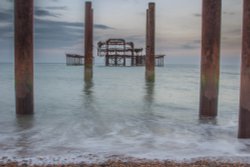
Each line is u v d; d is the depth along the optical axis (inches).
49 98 522.0
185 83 932.6
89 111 393.7
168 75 1508.4
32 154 212.4
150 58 849.5
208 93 328.8
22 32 317.1
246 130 245.6
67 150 223.3
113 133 276.5
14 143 241.0
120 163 191.2
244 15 233.0
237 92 672.4
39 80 1000.2
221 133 278.4
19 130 284.2
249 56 234.1
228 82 1003.3
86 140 251.6
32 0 317.7
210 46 318.7
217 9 313.4
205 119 331.9
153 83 855.7
